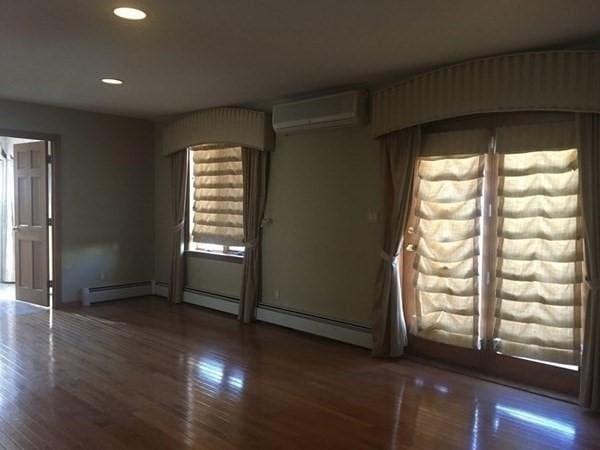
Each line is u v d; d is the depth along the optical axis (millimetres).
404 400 3492
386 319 4383
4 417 3131
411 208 4359
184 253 6637
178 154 6543
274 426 3074
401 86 4191
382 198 4410
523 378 3811
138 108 5980
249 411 3281
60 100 5555
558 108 3369
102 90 4996
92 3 2781
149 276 7094
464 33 3201
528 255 3703
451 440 2932
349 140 4754
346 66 4000
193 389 3639
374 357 4414
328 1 2711
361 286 4719
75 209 6277
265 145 5387
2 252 7895
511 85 3553
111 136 6562
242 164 5695
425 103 4016
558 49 3465
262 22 3047
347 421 3162
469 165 3980
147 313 6016
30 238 6328
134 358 4316
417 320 4359
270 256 5570
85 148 6312
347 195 4793
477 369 4055
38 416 3154
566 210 3525
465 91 3768
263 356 4430
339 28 3131
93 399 3430
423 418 3213
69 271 6270
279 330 5309
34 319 5621
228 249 6254
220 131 5793
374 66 3996
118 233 6723
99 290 6539
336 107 4570
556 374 3643
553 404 3439
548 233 3607
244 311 5617
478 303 3984
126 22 3074
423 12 2854
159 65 4035
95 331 5168
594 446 2877
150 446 2801
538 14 2871
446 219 4113
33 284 6363
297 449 2803
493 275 3918
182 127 6340
